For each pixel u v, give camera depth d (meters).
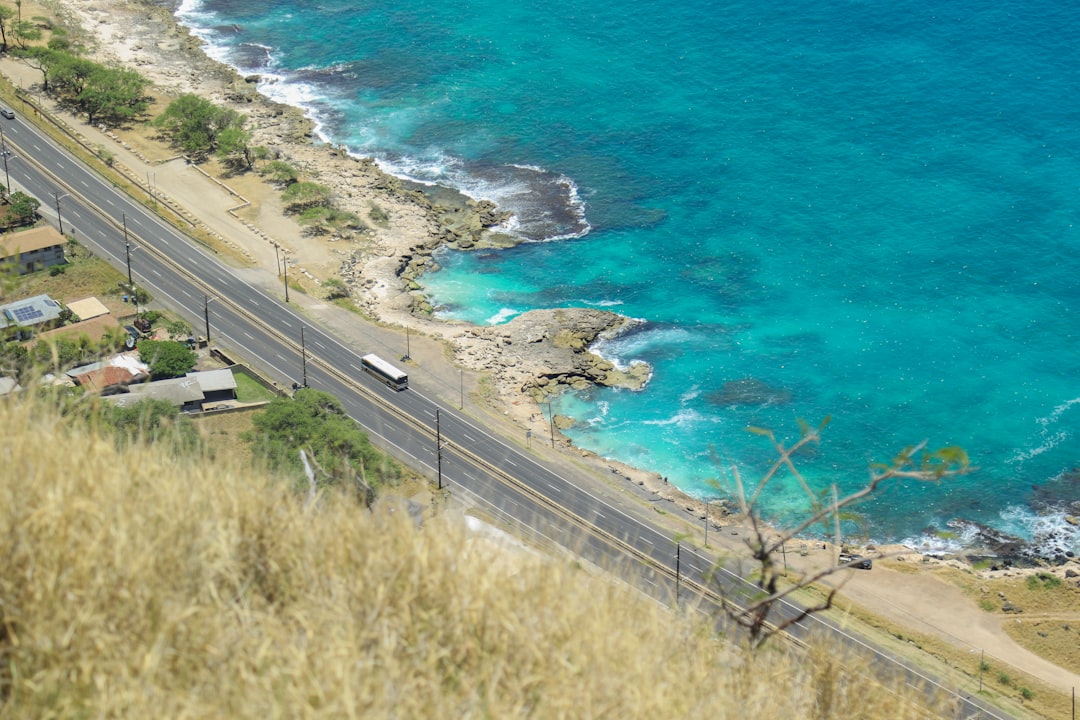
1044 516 107.81
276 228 139.12
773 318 132.88
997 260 142.38
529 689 15.21
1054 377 125.06
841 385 123.25
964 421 119.06
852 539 103.62
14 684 14.25
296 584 16.61
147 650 14.78
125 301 120.44
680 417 117.31
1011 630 91.00
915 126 168.12
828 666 19.27
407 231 142.25
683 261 141.88
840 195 154.38
